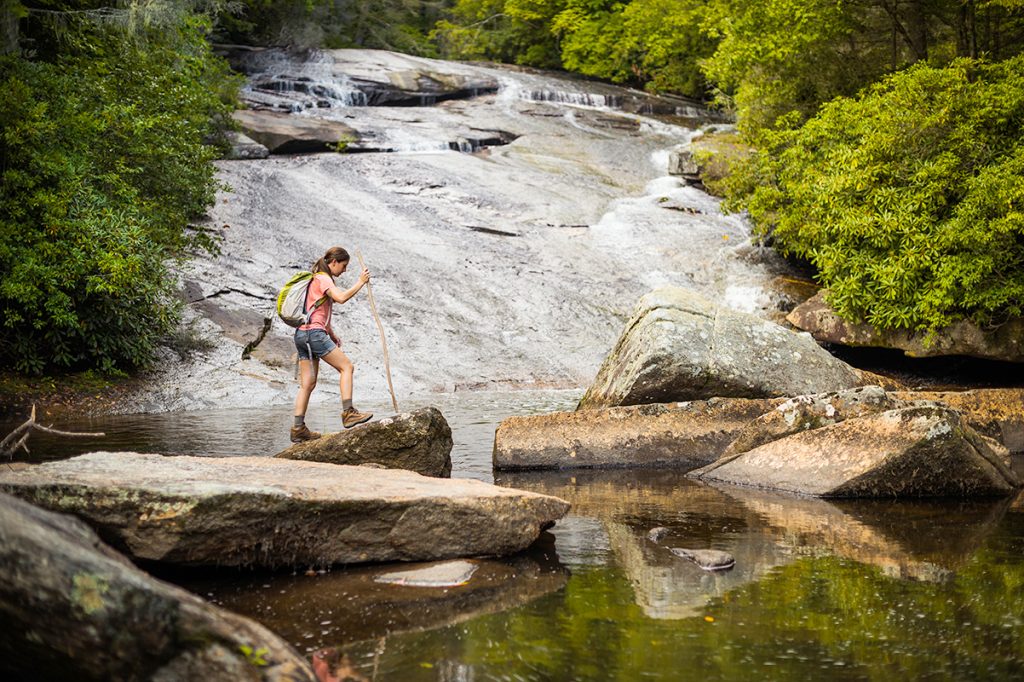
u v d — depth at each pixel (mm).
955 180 14094
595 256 20812
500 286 18641
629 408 9469
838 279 15023
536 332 17250
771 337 10461
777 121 18422
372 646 4043
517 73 36562
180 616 3131
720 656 3928
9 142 12375
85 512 4938
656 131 31312
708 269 20750
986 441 8156
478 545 5539
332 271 8469
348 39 40188
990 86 14664
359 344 15648
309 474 6012
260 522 5129
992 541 5992
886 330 14703
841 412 8367
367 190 22344
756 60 19391
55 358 12906
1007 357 13602
